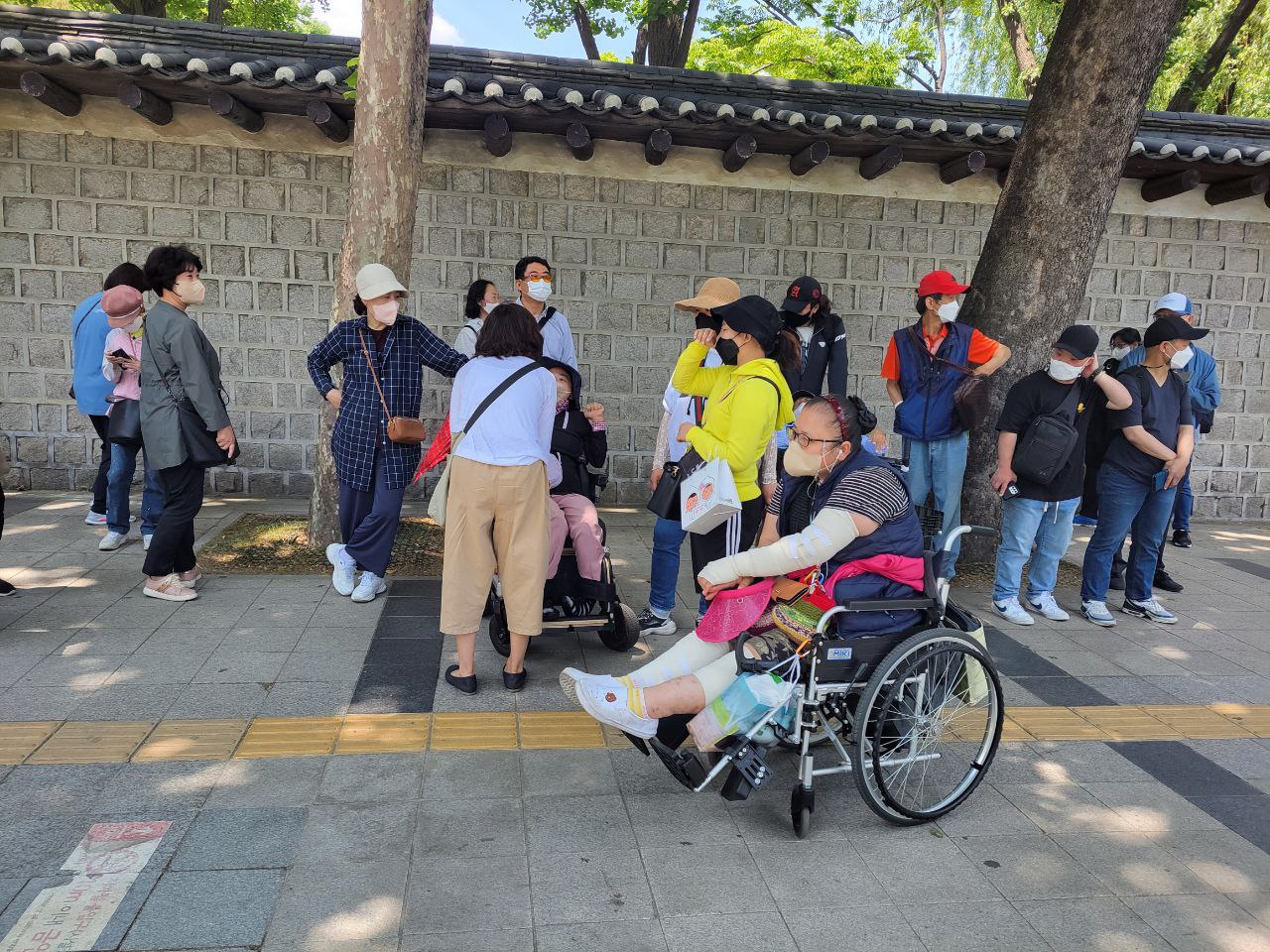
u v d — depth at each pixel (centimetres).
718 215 759
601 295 755
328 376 490
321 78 593
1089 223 596
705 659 317
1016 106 747
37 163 684
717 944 242
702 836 294
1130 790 335
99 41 636
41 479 726
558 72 701
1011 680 439
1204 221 819
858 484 293
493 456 365
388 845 279
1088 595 537
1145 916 261
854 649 293
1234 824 313
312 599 505
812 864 281
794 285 540
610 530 705
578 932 244
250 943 233
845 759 302
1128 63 564
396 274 549
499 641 436
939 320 524
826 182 765
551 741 352
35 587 502
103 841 274
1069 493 507
